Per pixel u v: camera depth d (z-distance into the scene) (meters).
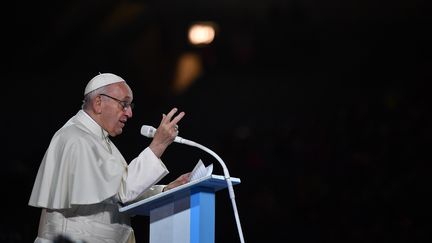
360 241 35.09
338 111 46.84
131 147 41.09
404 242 34.22
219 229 36.72
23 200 28.77
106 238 12.08
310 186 38.59
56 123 48.16
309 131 43.44
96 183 11.66
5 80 49.88
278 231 36.78
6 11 48.47
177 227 11.62
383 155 39.59
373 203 36.41
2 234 25.45
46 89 49.94
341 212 36.81
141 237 29.03
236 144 42.56
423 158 38.88
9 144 45.91
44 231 12.00
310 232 36.59
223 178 11.23
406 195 36.19
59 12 49.56
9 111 48.28
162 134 11.89
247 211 37.59
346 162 40.25
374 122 42.84
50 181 12.09
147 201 11.49
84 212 12.05
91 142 12.11
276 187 39.56
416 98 44.78
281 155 41.72
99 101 12.69
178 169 40.69
